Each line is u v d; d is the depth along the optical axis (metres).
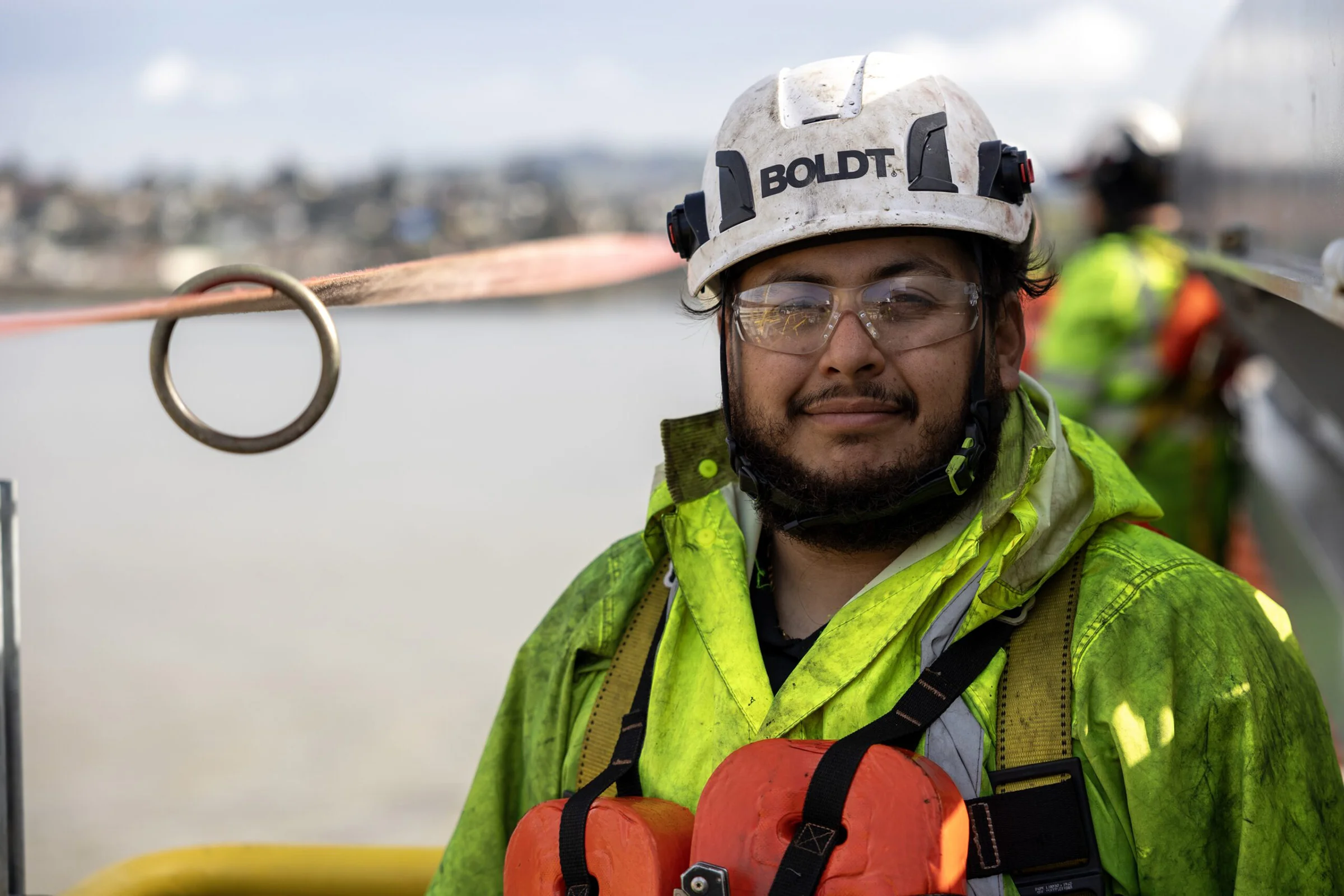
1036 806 1.15
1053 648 1.19
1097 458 1.35
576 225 40.75
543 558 8.64
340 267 1.49
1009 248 1.33
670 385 17.56
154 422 16.39
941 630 1.23
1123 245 3.17
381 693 5.77
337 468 12.65
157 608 7.52
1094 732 1.17
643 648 1.40
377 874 1.78
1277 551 3.35
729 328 1.36
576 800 1.24
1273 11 1.68
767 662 1.34
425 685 5.86
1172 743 1.15
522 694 1.52
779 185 1.27
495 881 1.47
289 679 6.03
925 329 1.25
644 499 10.66
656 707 1.33
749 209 1.29
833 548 1.30
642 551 1.48
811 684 1.24
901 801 1.08
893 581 1.27
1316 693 1.25
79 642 6.83
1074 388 3.12
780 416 1.28
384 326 26.91
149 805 4.52
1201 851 1.16
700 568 1.38
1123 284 3.09
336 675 6.08
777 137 1.28
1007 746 1.17
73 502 11.35
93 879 1.77
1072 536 1.24
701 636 1.33
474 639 6.66
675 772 1.29
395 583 8.00
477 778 1.51
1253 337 2.26
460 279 1.51
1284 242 1.61
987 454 1.28
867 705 1.22
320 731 5.27
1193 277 3.07
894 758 1.10
